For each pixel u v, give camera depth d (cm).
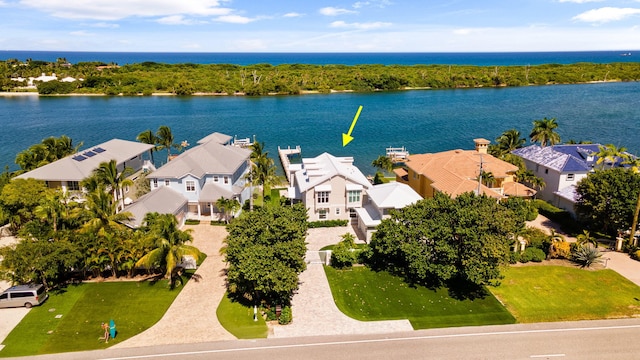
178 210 5859
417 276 4641
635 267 4769
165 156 10619
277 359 3322
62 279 4497
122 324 3762
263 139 12369
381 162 8431
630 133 12362
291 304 4119
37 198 5441
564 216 5959
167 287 4384
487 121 14625
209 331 3678
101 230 4400
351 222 6144
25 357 3328
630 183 5138
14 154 10612
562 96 19862
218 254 5156
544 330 3694
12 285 4228
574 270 4722
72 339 3553
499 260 4000
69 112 16525
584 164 6538
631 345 3475
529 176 6688
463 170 6575
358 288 4425
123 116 15800
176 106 18175
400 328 3741
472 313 3966
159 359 3309
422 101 19275
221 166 6412
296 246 3981
